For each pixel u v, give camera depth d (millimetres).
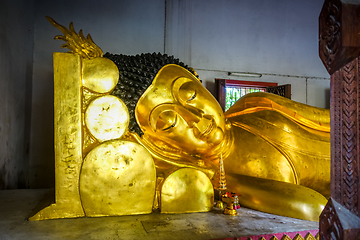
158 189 2633
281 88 7176
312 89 8148
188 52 7145
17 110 4945
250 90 7816
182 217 2477
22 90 5234
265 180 2738
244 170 3035
